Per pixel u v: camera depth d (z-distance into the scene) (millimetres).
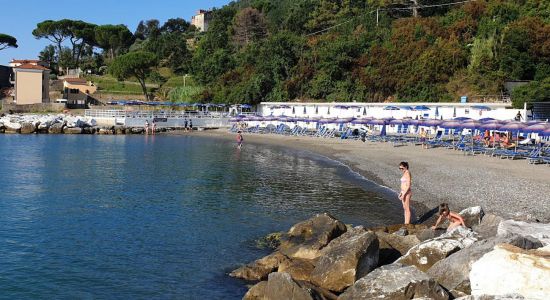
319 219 17469
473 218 17141
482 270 9555
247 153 51188
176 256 16578
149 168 38781
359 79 89250
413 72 81938
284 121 76312
